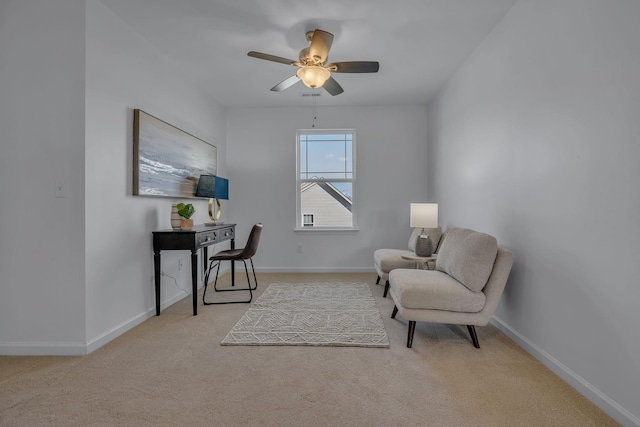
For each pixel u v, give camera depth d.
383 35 2.83
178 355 2.14
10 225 2.20
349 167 4.96
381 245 4.84
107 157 2.38
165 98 3.19
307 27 2.70
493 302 2.24
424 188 4.79
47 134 2.18
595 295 1.63
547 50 2.00
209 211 3.70
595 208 1.62
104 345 2.31
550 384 1.80
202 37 2.84
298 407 1.58
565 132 1.84
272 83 3.89
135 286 2.71
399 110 4.80
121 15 2.49
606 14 1.55
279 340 2.36
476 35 2.83
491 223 2.76
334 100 4.57
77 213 2.18
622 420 1.46
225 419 1.49
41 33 2.18
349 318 2.82
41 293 2.19
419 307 2.25
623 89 1.46
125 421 1.48
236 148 4.90
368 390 1.73
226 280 4.31
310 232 4.86
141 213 2.79
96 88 2.27
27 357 2.13
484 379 1.85
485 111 2.86
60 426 1.44
